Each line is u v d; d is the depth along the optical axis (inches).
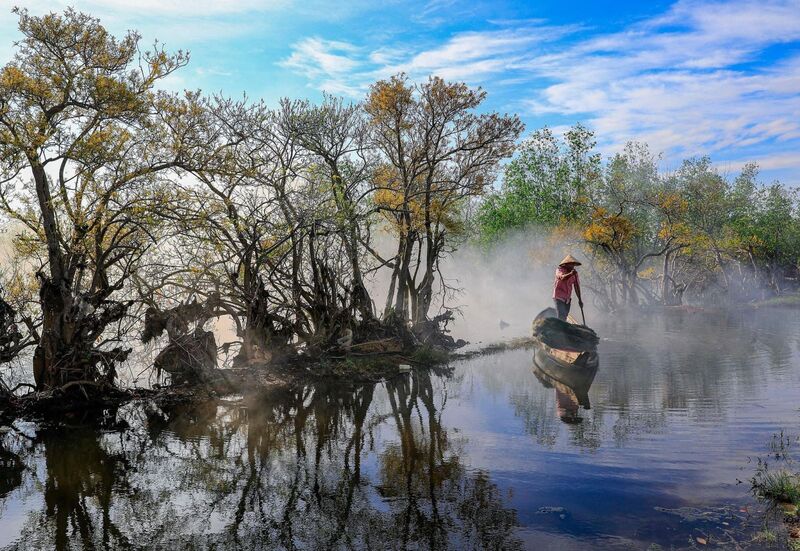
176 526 285.0
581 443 391.9
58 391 477.1
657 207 1867.6
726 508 282.2
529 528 271.7
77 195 473.7
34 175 456.4
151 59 494.3
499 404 517.0
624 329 1114.1
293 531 277.6
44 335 481.1
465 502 304.0
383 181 861.2
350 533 274.2
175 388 555.8
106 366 522.6
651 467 340.5
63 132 468.4
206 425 458.9
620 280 1863.9
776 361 681.6
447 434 428.1
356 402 538.3
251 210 611.8
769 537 250.8
